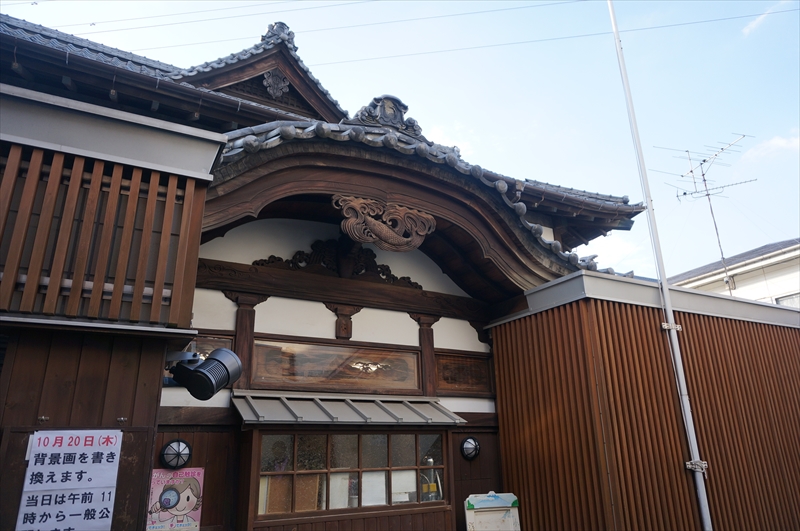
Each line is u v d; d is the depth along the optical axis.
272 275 7.01
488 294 8.39
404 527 6.45
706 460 7.14
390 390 7.40
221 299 6.68
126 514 3.99
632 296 7.34
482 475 7.74
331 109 9.81
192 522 5.72
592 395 6.57
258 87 9.38
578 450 6.66
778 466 7.96
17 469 3.75
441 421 6.91
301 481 6.06
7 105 4.27
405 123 7.15
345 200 6.30
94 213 4.40
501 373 8.13
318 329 7.19
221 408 6.21
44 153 4.37
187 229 4.69
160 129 4.70
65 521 3.80
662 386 7.14
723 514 7.01
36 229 4.19
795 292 16.28
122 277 4.34
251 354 6.60
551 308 7.43
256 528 5.59
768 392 8.38
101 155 4.50
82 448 3.96
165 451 5.73
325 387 6.93
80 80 5.89
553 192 8.94
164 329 4.29
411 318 7.99
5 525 3.63
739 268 17.41
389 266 7.99
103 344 4.25
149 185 4.66
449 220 7.07
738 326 8.47
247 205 5.73
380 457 6.62
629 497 6.25
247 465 5.83
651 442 6.73
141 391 4.28
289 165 6.00
